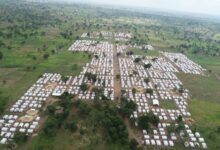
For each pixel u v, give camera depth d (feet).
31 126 464.24
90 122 479.00
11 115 498.28
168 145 451.94
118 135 444.55
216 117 571.69
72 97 564.71
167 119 537.24
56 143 424.46
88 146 423.64
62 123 469.57
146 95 645.51
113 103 574.15
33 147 412.57
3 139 426.10
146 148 437.17
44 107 536.83
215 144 467.93
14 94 587.68
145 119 490.90
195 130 502.38
